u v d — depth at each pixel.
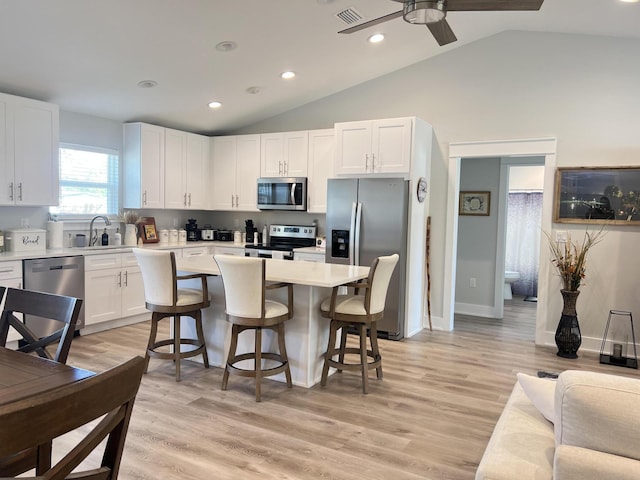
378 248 4.95
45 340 1.90
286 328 3.56
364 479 2.29
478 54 5.06
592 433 1.25
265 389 3.42
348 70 5.27
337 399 3.26
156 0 3.32
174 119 5.96
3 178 4.19
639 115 4.38
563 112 4.69
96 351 4.19
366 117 5.72
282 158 6.05
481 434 2.79
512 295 8.02
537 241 7.87
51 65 4.04
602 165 4.53
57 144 4.63
